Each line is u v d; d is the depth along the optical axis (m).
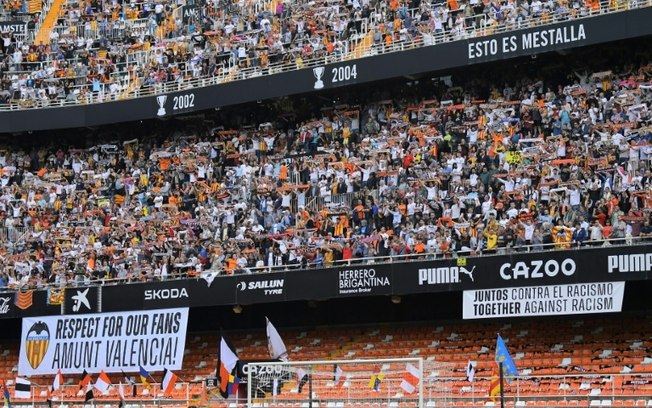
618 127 37.59
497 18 40.97
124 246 43.75
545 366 34.78
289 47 46.44
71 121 48.41
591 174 36.59
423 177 40.06
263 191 43.22
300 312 41.31
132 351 40.78
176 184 45.75
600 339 35.16
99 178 47.62
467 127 40.81
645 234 33.53
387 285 36.66
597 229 34.53
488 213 37.06
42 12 55.03
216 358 41.41
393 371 32.84
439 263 35.91
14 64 52.00
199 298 39.94
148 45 50.81
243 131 46.66
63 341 42.06
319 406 32.00
